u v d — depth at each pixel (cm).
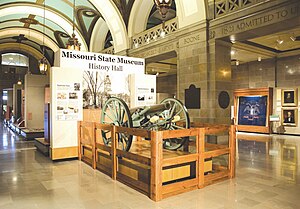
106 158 484
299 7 521
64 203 332
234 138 452
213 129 419
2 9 1176
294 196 356
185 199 346
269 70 1216
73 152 604
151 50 973
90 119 646
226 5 677
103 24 1328
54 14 1318
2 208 316
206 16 715
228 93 741
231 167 446
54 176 459
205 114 719
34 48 2042
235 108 1343
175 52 895
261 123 1214
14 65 2453
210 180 411
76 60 638
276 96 1195
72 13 1316
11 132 1215
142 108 507
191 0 745
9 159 608
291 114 1142
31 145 830
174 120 495
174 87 1702
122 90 707
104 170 482
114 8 1057
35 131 965
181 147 544
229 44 739
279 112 1184
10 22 1489
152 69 1477
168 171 383
